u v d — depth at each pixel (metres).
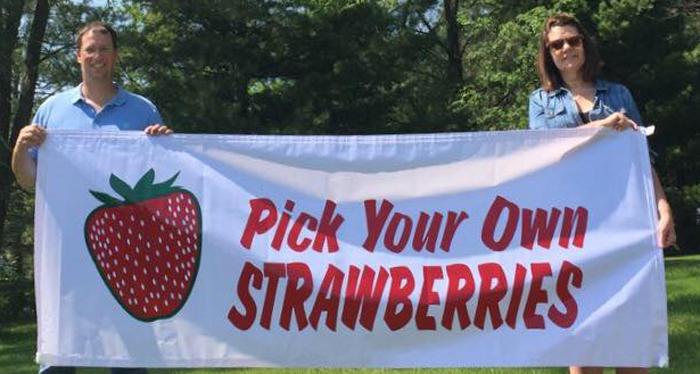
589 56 3.45
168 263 3.40
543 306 3.29
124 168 3.43
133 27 14.51
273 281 3.36
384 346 3.32
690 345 5.38
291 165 3.42
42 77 13.56
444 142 3.39
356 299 3.34
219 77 14.91
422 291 3.33
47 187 3.41
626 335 3.25
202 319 3.37
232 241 3.39
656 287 3.25
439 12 23.09
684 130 18.64
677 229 19.25
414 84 18.44
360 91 16.06
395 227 3.37
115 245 3.41
